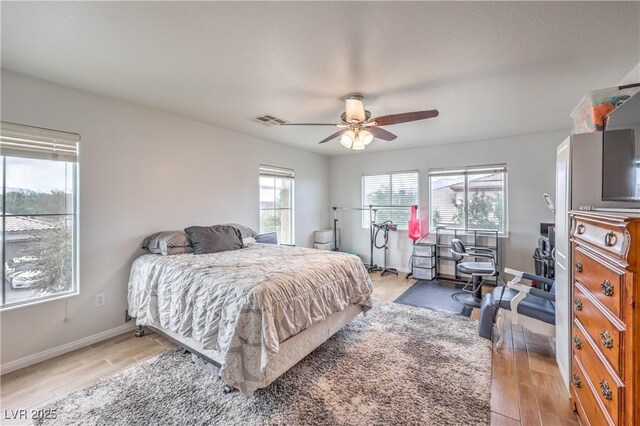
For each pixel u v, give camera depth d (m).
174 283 2.34
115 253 2.85
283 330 1.90
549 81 2.44
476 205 4.71
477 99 2.85
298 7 1.52
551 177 4.13
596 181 1.75
